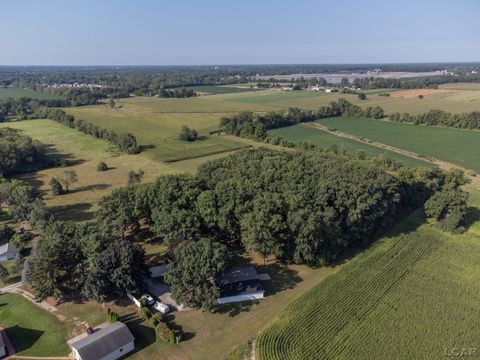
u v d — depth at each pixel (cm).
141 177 11344
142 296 5744
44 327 5259
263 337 4925
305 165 9256
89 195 10556
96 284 5544
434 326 5153
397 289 6009
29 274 5841
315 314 5384
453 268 6681
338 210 7388
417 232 8094
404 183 9231
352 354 4662
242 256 7162
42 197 9994
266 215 6500
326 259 6806
